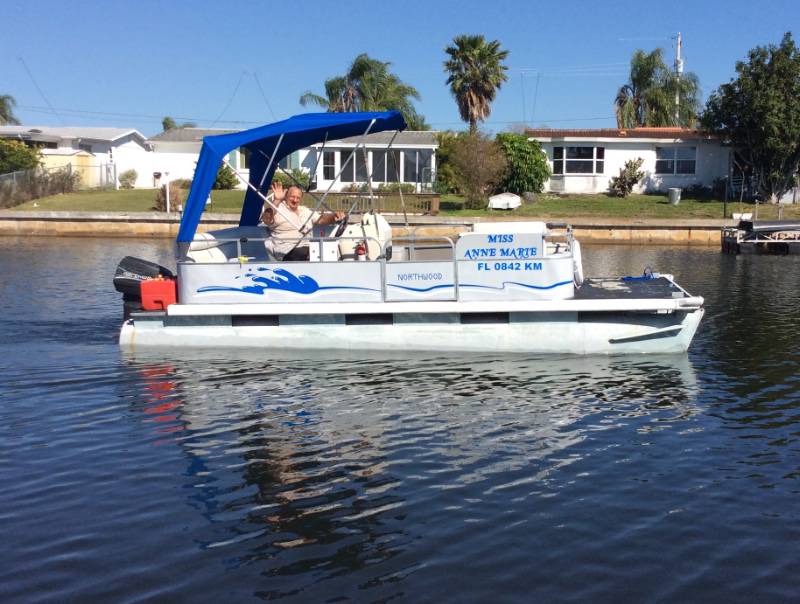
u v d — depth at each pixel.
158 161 48.16
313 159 39.41
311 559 5.22
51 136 46.94
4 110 62.81
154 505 6.01
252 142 10.96
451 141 41.34
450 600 4.76
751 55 34.34
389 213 29.64
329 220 11.13
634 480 6.45
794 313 13.82
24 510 5.93
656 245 29.44
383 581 4.95
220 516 5.82
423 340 10.22
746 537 5.50
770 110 33.47
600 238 30.30
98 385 9.03
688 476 6.53
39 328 12.02
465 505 5.99
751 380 9.23
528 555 5.26
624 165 38.06
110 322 12.50
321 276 10.14
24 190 37.09
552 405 8.32
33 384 9.05
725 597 4.79
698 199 36.38
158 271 11.02
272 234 10.45
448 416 7.98
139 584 4.93
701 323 12.82
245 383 9.09
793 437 7.43
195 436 7.43
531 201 35.09
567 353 10.13
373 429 7.61
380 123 10.59
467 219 29.67
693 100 49.78
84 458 6.93
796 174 35.38
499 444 7.22
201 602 4.74
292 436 7.43
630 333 10.08
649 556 5.25
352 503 6.03
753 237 25.77
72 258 22.83
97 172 45.94
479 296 9.98
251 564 5.16
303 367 9.70
